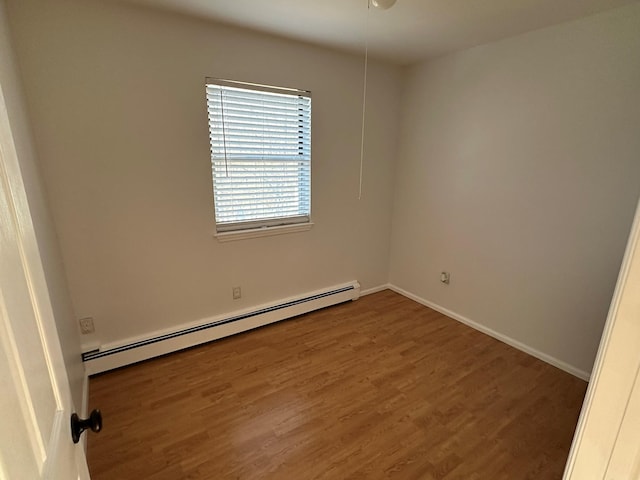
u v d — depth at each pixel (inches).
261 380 85.4
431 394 81.2
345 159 120.1
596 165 80.0
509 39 92.5
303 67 102.2
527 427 71.5
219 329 102.4
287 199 112.1
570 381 86.7
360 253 135.2
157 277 92.2
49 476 18.8
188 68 85.0
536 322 97.0
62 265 75.9
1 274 16.4
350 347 101.3
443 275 122.4
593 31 76.6
